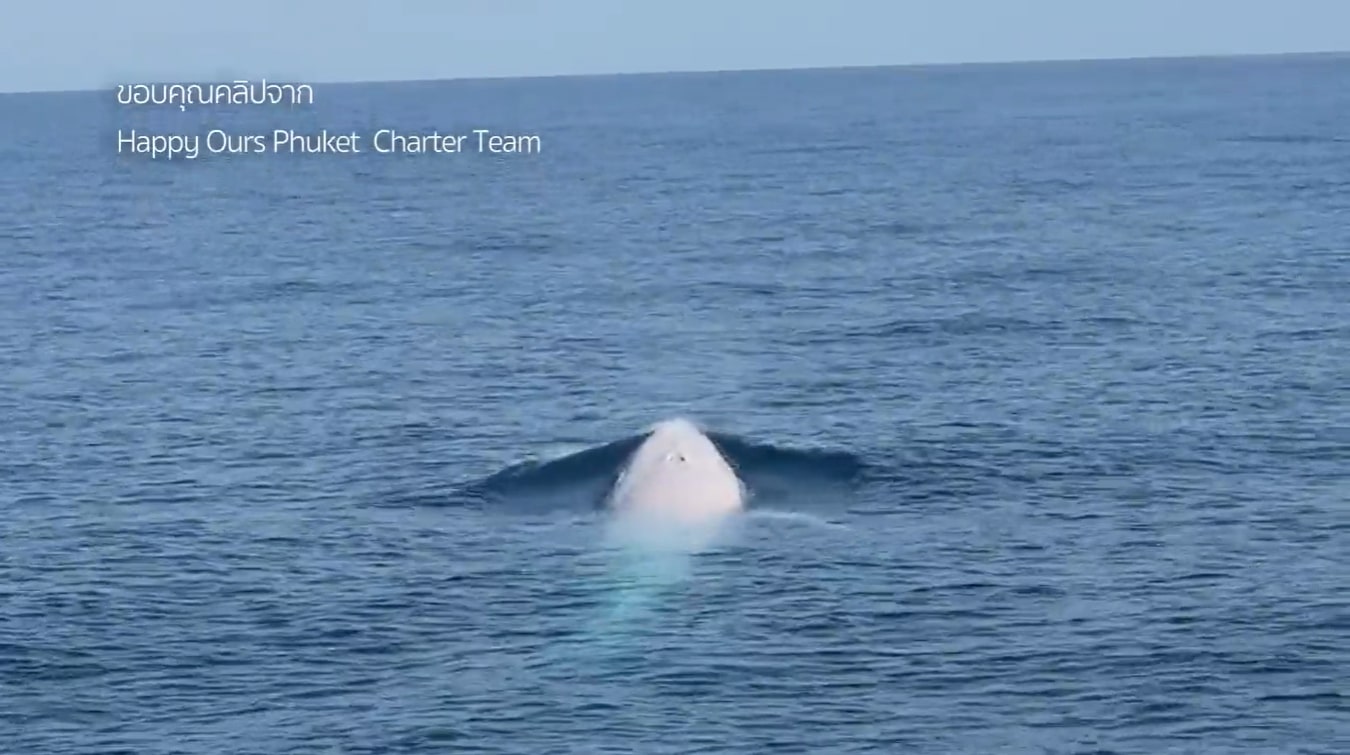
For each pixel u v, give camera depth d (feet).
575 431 293.02
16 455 278.67
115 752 167.43
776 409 307.17
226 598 207.41
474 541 228.43
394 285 478.18
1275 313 392.88
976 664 185.37
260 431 294.66
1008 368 339.36
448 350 370.12
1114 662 185.57
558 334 389.60
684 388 327.26
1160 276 461.37
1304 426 285.02
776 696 177.99
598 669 184.96
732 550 222.69
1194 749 165.58
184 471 268.00
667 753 165.68
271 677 184.24
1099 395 312.09
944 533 230.07
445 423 299.99
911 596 205.67
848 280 472.85
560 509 242.99
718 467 248.32
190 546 228.02
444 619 199.72
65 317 421.59
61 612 203.00
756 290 457.27
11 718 175.22
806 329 390.21
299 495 253.24
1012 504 243.81
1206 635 192.13
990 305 418.72
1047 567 215.72
